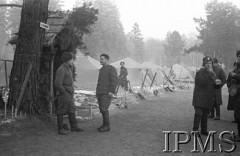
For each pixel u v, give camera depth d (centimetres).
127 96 1466
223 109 1134
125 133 652
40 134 613
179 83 2983
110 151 507
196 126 645
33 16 710
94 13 937
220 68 853
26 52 709
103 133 648
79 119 809
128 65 2478
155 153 501
